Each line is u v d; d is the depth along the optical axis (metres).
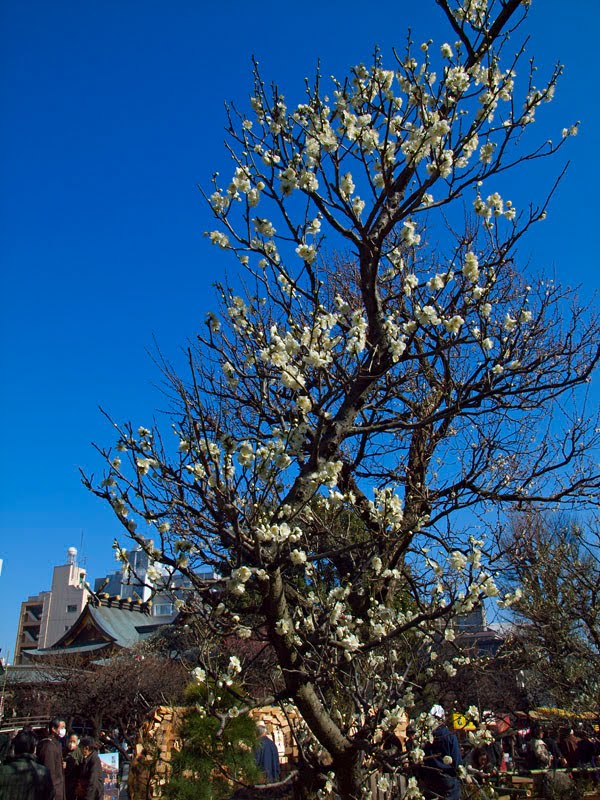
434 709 5.73
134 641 26.08
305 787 4.93
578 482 7.17
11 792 5.84
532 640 9.88
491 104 5.05
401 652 6.09
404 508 7.36
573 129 5.13
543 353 7.38
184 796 5.49
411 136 4.96
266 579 3.70
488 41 5.21
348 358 5.02
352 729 4.86
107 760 9.59
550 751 10.29
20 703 20.06
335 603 3.98
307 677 3.76
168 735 6.43
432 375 7.19
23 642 67.62
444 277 5.23
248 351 5.18
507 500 7.42
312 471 4.04
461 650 5.05
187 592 4.08
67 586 65.00
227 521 4.00
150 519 3.79
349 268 9.85
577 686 10.29
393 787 4.98
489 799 5.82
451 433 8.14
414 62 5.23
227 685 3.82
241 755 5.73
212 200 4.68
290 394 5.30
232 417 6.65
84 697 17.81
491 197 5.32
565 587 10.64
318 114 5.16
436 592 4.84
